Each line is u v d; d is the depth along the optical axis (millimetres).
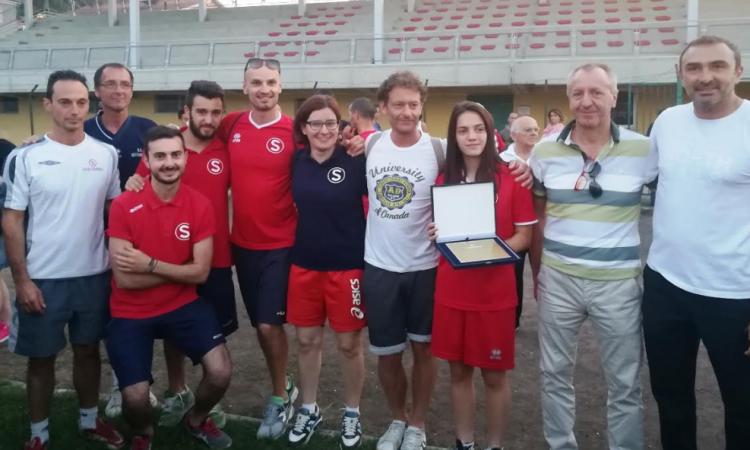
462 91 20016
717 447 3596
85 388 3562
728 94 2617
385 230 3301
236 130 3752
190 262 3432
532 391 4395
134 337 3270
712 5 22438
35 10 37656
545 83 18062
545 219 3217
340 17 27094
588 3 24562
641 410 3062
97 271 3439
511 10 25094
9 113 23688
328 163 3438
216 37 26438
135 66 22219
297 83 20125
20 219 3268
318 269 3506
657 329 2902
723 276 2680
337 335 3562
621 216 2965
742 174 2600
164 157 3195
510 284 3139
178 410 3895
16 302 3326
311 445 3605
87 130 3809
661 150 2832
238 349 5289
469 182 3164
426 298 3352
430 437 3768
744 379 2732
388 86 3213
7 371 4746
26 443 3514
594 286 2996
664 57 16906
